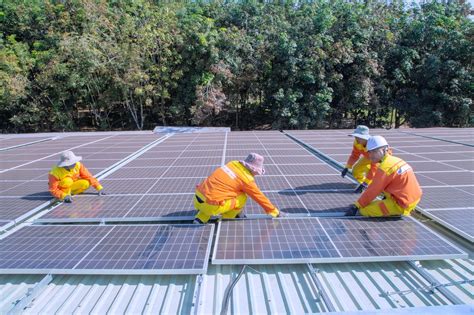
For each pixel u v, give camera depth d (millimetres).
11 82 21969
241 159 7707
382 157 4129
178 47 23172
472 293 2908
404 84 25328
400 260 3203
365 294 2918
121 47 22875
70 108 26047
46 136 13875
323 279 3141
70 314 2727
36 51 23781
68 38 22344
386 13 26266
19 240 3695
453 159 7203
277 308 2760
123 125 28359
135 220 4238
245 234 3736
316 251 3328
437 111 23172
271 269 3324
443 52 23672
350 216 4184
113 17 24062
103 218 4242
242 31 24078
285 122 24344
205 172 6535
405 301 2811
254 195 3967
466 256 3207
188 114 26109
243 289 3037
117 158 8164
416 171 6215
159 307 2797
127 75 22516
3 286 3080
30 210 4598
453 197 4770
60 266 3129
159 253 3328
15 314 2652
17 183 6094
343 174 5879
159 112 25719
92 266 3113
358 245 3426
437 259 3271
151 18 24094
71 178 5023
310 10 25578
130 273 3037
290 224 3977
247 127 28609
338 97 25547
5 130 26500
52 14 24547
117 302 2869
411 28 24438
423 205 4488
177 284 3104
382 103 25109
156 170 6816
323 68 22688
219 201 3842
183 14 25031
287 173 6344
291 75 23062
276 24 24891
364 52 22875
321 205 4613
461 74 22844
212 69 22703
